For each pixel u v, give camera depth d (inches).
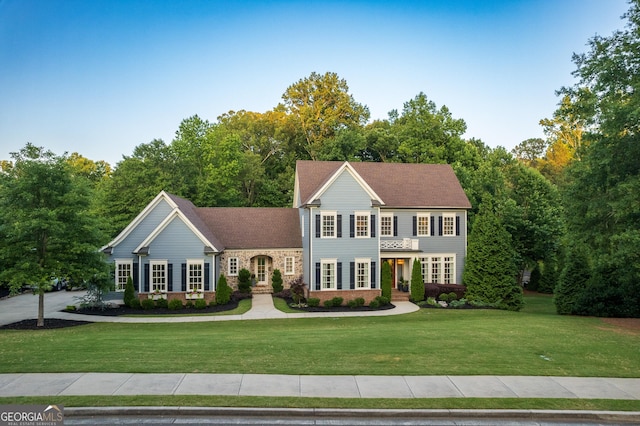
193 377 490.6
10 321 991.6
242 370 515.5
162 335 764.0
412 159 1995.6
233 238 1390.3
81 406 412.5
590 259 1042.1
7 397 431.2
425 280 1392.7
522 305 1234.0
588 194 915.4
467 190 1599.4
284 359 563.5
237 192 2023.9
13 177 927.7
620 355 608.1
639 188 758.5
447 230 1414.9
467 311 1155.9
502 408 423.5
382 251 1347.2
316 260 1243.2
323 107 2573.8
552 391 467.8
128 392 444.8
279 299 1293.1
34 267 897.5
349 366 536.7
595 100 852.6
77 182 997.8
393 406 423.5
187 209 1341.0
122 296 1243.8
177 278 1197.1
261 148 2423.7
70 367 519.5
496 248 1256.8
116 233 1573.6
